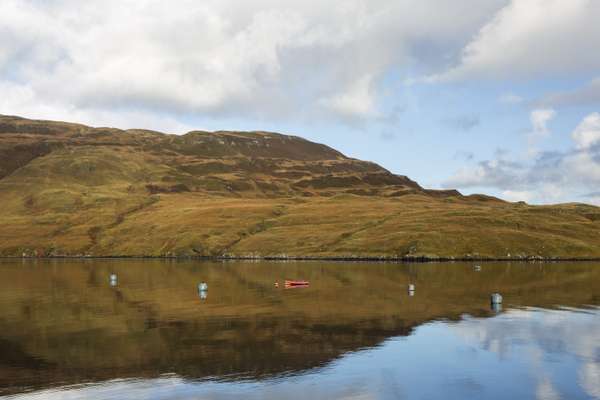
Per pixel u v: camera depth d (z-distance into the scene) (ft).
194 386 140.36
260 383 142.41
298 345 184.75
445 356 168.55
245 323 228.22
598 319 230.48
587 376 147.43
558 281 398.42
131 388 139.33
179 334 205.87
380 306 273.75
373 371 152.66
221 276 471.21
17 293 349.82
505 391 135.74
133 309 272.31
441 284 379.55
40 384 143.64
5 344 190.70
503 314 245.45
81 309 274.16
